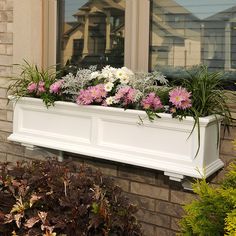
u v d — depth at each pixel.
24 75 2.99
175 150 2.24
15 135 2.83
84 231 2.01
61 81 2.64
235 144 2.02
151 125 2.29
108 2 2.87
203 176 1.98
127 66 2.81
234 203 1.74
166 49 2.70
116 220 2.06
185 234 1.89
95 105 2.45
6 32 3.14
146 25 2.73
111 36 2.88
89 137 2.51
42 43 3.11
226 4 2.48
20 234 2.04
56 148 2.62
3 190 2.25
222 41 2.51
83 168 2.39
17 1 3.06
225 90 2.43
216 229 1.79
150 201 2.69
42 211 2.07
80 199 2.07
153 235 2.70
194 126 2.14
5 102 3.21
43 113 2.69
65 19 3.07
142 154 2.33
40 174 2.21
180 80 2.56
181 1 2.62
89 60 2.99
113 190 2.25
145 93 2.41
